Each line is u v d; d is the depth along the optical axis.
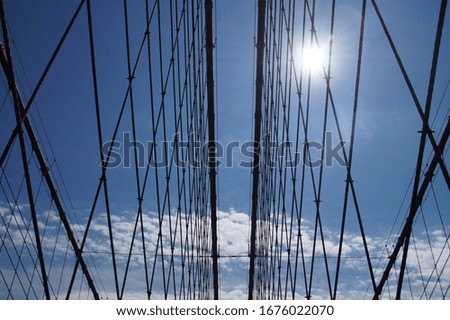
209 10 19.44
